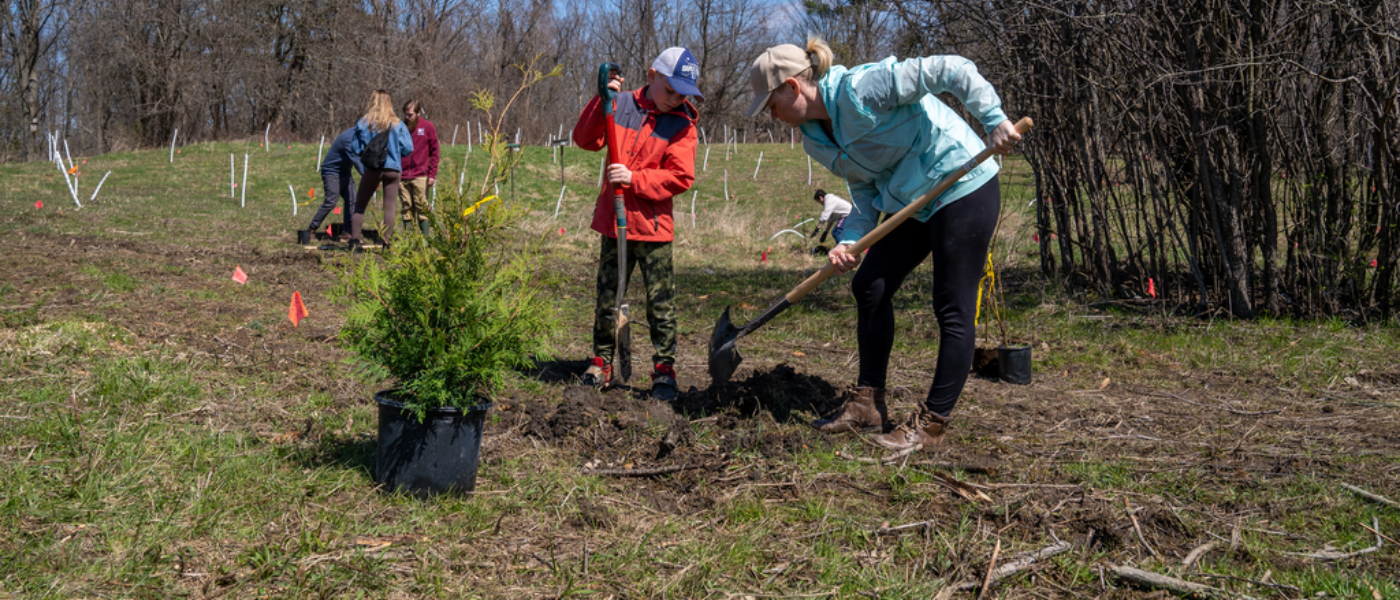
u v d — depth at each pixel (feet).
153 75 108.47
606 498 9.00
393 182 27.68
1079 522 8.68
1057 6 21.44
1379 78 18.57
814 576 7.43
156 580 6.62
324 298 19.80
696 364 16.14
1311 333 18.52
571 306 20.99
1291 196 20.52
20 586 6.33
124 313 15.94
